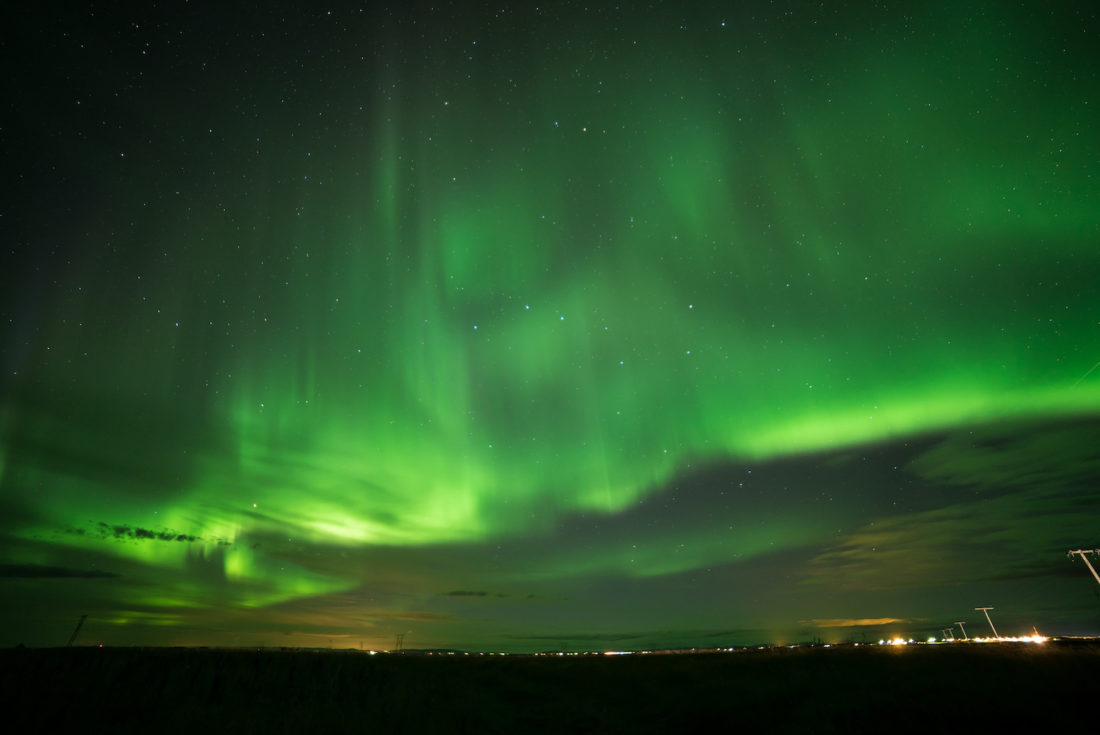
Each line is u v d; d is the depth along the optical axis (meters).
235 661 23.12
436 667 25.88
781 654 26.02
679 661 26.20
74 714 14.45
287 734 13.05
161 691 17.84
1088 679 16.64
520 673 25.02
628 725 15.88
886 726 13.48
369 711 15.93
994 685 16.59
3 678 17.98
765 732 14.23
